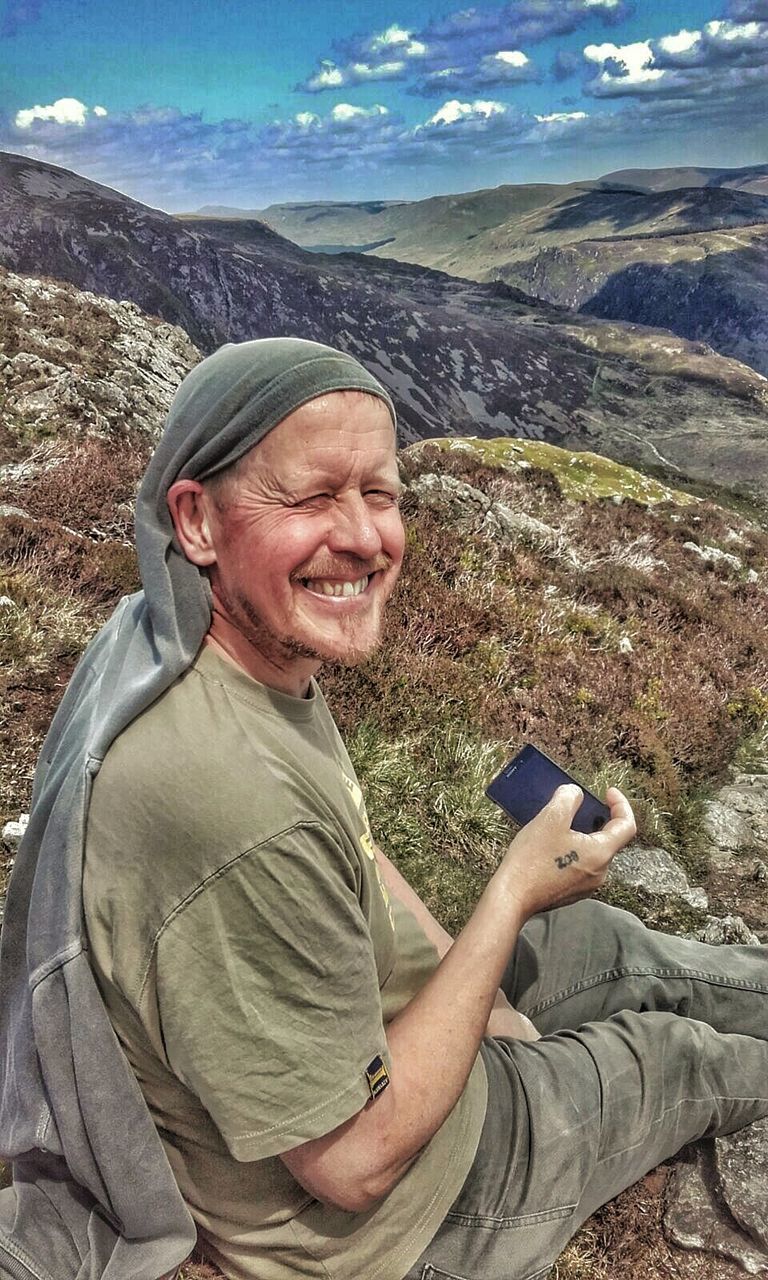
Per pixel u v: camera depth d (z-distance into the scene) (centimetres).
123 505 355
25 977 66
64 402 529
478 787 195
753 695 308
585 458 1201
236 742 58
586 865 77
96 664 73
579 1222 84
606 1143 84
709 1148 98
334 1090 58
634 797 218
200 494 60
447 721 217
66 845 57
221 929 55
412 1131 63
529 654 265
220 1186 66
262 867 55
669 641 337
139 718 58
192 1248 65
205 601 61
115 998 58
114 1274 62
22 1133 66
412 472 534
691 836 213
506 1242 75
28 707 192
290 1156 62
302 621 61
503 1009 100
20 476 365
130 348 762
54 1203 68
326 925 57
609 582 384
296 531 58
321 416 58
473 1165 77
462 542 348
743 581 584
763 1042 97
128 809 55
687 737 261
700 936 172
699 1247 91
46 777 67
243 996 55
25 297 789
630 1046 89
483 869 178
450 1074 66
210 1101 57
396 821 181
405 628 249
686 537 682
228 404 58
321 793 62
